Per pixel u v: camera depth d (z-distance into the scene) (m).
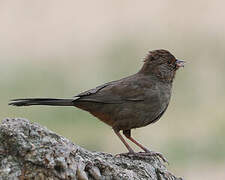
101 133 16.39
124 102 9.07
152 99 9.20
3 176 6.50
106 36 23.80
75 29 24.50
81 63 21.80
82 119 16.77
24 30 24.45
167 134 16.47
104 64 21.69
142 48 22.86
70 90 20.05
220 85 19.91
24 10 25.73
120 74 21.33
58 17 25.41
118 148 15.69
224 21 24.44
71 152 6.70
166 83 9.59
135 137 16.20
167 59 9.66
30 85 20.08
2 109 17.25
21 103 8.67
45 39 23.84
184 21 24.69
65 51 22.91
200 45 22.61
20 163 6.57
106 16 25.61
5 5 25.95
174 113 18.00
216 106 18.48
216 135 16.50
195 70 21.08
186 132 16.73
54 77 20.69
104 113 9.12
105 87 9.28
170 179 7.93
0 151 6.63
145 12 25.66
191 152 16.03
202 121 17.34
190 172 15.48
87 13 25.83
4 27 24.59
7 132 6.65
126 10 26.08
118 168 7.26
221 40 22.77
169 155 15.79
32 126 6.75
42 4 26.12
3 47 23.22
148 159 8.30
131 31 24.30
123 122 9.11
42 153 6.57
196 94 19.39
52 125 16.56
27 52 22.88
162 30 24.09
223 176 15.18
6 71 20.89
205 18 24.66
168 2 26.25
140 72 9.72
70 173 6.60
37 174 6.50
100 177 6.93
